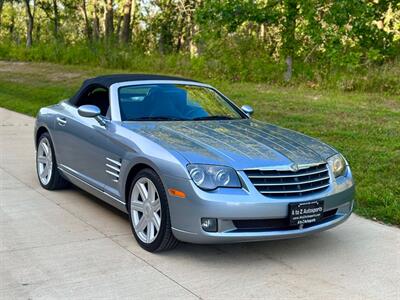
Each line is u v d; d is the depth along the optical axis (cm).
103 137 503
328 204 437
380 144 885
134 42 2991
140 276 398
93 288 376
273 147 448
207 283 391
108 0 3603
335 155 474
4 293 364
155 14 3938
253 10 1712
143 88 552
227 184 398
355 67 1603
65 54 2909
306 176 428
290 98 1445
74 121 561
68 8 5000
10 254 433
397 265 440
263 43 2019
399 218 548
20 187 648
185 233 405
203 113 545
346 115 1178
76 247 453
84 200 598
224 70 1939
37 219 526
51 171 625
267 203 398
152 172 434
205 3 1788
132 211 462
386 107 1306
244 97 1456
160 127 485
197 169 400
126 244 463
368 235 514
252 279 401
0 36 6381
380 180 681
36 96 1655
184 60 2195
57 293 366
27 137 1017
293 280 403
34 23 6175
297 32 1758
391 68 1661
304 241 492
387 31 1817
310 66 1803
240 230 403
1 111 1412
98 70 2402
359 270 427
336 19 1567
